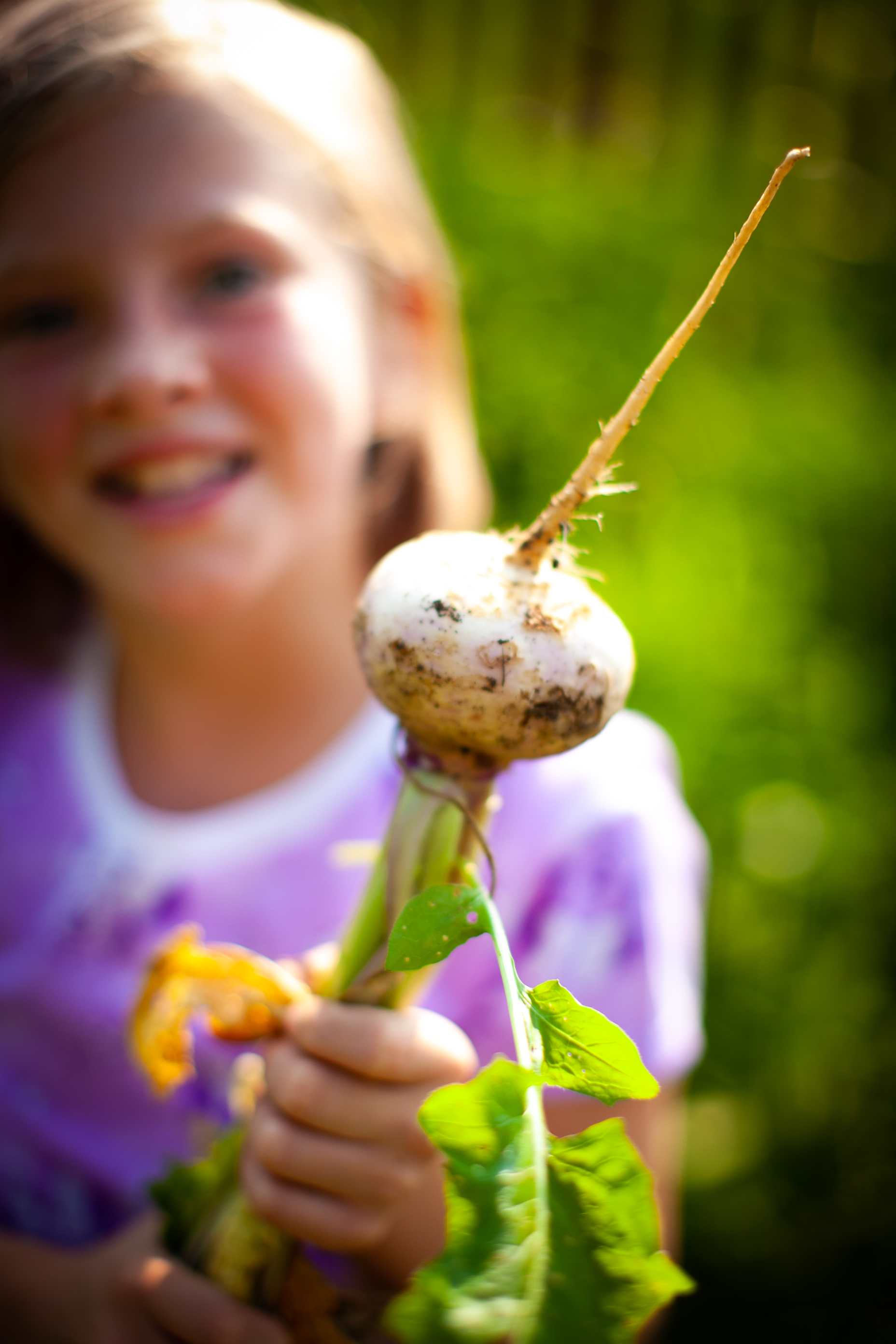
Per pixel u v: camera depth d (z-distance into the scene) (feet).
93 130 1.78
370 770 2.05
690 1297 2.33
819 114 4.87
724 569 2.63
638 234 3.28
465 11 4.52
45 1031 2.03
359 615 1.35
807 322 3.52
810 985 2.47
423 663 1.30
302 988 1.51
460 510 2.28
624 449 2.76
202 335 1.82
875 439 3.14
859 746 2.66
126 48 1.81
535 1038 1.10
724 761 2.46
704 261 3.36
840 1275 2.35
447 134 3.57
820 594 2.81
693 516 2.68
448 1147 0.95
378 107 2.17
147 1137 1.98
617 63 4.77
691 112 4.84
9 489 1.92
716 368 3.17
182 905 2.03
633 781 2.05
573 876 1.97
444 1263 0.89
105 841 2.08
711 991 2.42
